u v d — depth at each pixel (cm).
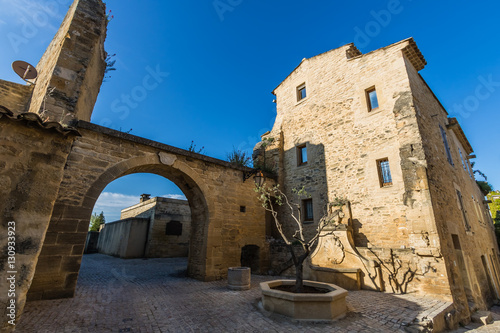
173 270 1000
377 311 471
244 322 409
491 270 1009
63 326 361
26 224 260
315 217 941
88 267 1073
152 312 448
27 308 430
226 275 812
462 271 705
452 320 502
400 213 707
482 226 1192
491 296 888
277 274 887
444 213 698
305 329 383
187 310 466
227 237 850
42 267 506
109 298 531
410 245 650
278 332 373
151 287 661
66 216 557
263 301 473
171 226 1617
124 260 1377
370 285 659
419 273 610
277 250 930
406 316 447
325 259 757
